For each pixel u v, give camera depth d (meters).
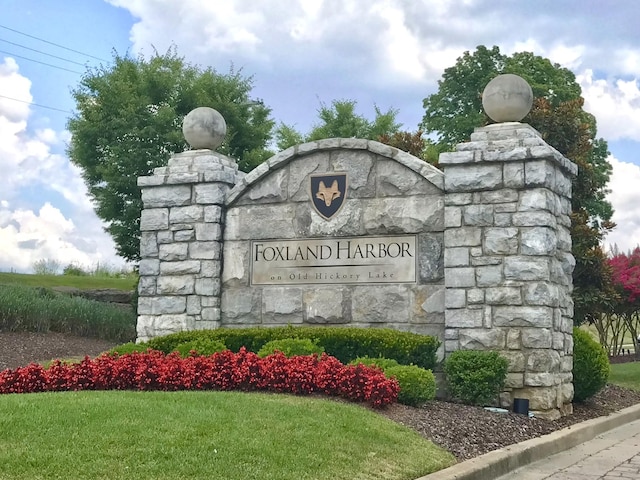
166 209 14.02
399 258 12.66
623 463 9.13
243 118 25.27
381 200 12.86
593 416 12.60
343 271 12.97
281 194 13.49
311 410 8.38
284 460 6.71
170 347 12.46
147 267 14.01
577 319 18.20
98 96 23.27
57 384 9.80
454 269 12.06
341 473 6.74
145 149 22.31
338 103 31.11
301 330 12.08
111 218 23.22
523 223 11.73
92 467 6.02
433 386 10.09
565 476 8.32
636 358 27.89
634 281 25.45
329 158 13.27
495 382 11.33
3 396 8.52
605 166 28.23
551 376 11.45
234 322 13.52
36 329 20.16
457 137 29.84
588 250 17.41
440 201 12.50
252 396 8.99
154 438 6.77
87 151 23.22
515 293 11.66
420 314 12.43
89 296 25.72
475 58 30.05
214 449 6.70
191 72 24.81
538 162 11.73
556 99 28.11
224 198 13.81
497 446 9.15
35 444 6.40
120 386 9.82
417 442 8.21
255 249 13.57
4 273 27.09
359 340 11.65
